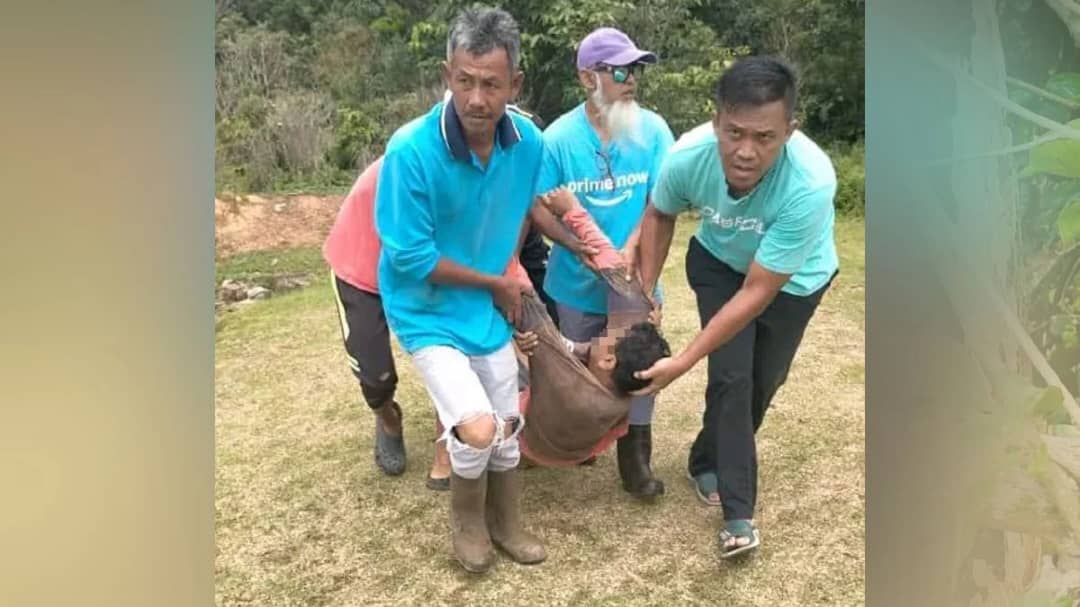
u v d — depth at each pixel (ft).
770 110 4.73
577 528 5.94
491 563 5.57
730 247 5.42
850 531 5.68
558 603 5.31
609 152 5.88
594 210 5.97
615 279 5.71
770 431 6.63
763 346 5.71
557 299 6.15
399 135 4.86
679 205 5.60
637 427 6.13
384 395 6.08
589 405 5.41
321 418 6.88
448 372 5.03
